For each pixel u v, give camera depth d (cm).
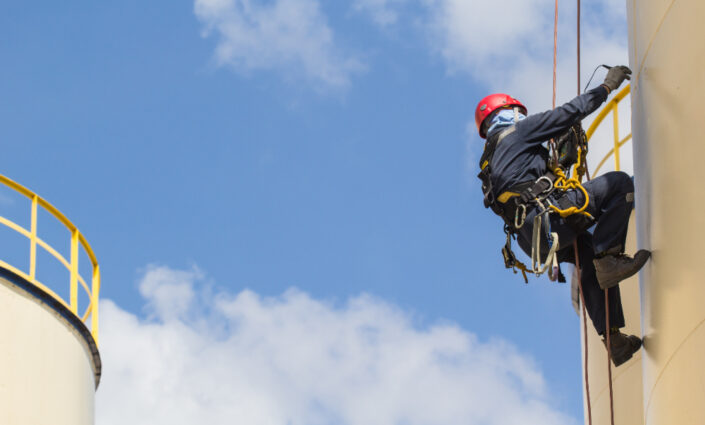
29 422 2652
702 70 1479
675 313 1535
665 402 1566
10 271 2747
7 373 2656
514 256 1952
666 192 1586
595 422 2845
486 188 1909
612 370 2761
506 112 1962
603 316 1906
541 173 1861
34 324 2772
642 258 1705
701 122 1470
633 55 1830
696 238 1462
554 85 2152
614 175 1841
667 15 1625
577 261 1897
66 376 2828
